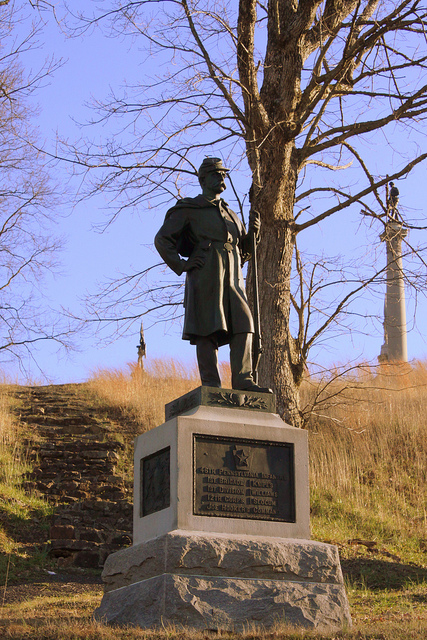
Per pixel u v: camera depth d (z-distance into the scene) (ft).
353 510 50.19
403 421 65.10
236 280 26.94
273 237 48.16
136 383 75.66
